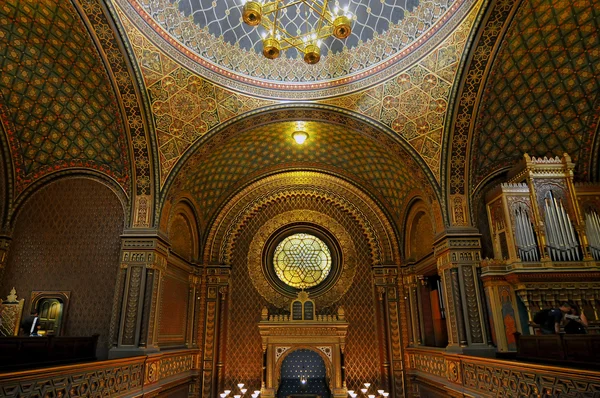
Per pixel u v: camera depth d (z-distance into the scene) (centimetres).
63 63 807
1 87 845
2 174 945
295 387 1169
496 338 824
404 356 1159
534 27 757
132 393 768
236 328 1194
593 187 907
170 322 1048
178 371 1030
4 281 936
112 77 819
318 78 969
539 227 847
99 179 998
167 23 834
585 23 757
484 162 974
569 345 587
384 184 1232
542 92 881
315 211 1303
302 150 1227
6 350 581
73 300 932
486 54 795
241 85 934
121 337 849
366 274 1249
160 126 912
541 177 890
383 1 924
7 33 755
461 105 873
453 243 907
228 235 1259
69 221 980
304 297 1168
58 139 955
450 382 880
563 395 527
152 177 935
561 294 823
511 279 834
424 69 866
